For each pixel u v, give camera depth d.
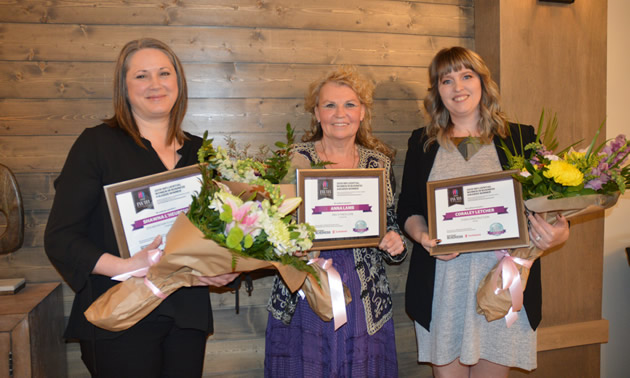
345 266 1.61
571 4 2.22
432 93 1.78
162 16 2.00
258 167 1.44
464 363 1.62
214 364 2.13
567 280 2.27
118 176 1.32
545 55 2.19
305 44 2.14
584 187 1.43
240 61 2.08
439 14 2.29
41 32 1.93
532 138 1.71
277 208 1.27
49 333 1.77
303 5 2.13
